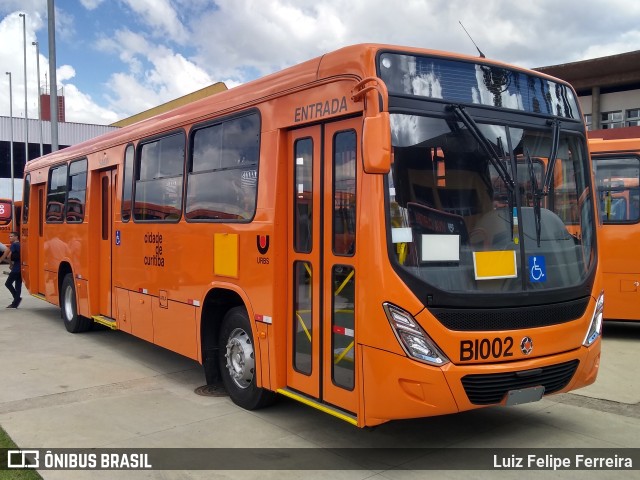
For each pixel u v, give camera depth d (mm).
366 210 4352
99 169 9086
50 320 11758
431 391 4207
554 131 5141
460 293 4340
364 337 4359
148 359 8344
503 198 4723
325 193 4863
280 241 5312
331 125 4816
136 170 8000
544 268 4816
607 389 6766
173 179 7082
